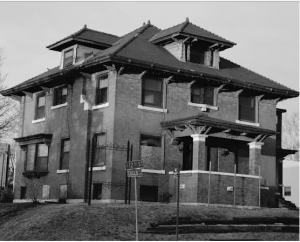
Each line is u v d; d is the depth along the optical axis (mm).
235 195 31219
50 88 36875
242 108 36062
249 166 33281
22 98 39781
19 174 38375
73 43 36125
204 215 26266
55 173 35000
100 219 24125
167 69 32375
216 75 34062
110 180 30859
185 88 33906
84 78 33844
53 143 35750
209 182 30359
